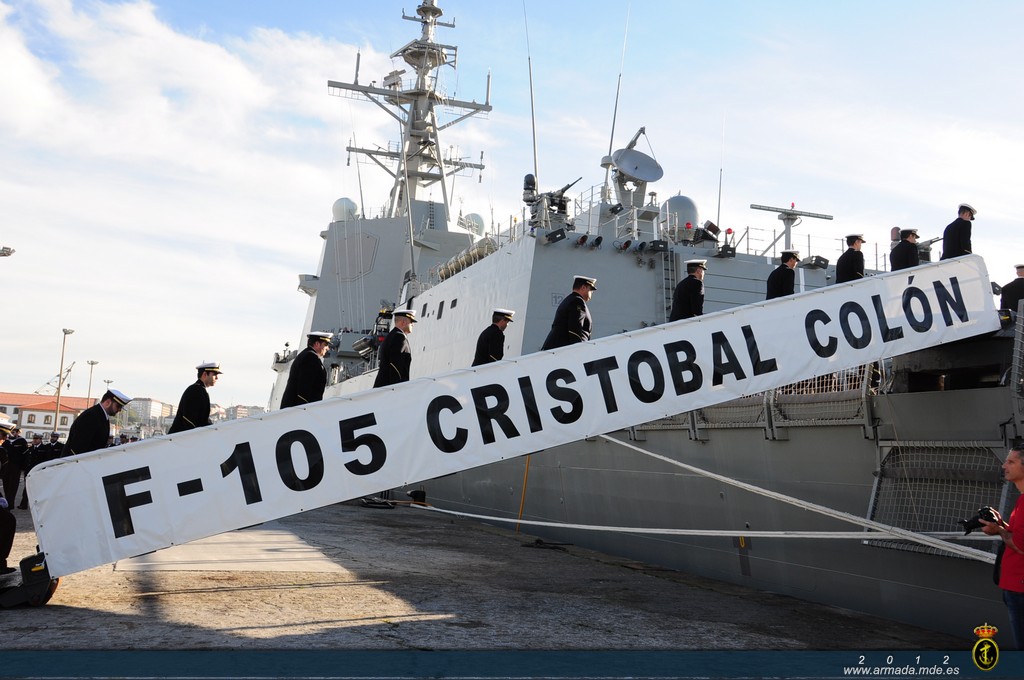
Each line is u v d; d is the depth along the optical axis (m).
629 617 7.43
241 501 6.71
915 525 7.55
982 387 8.23
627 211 15.84
